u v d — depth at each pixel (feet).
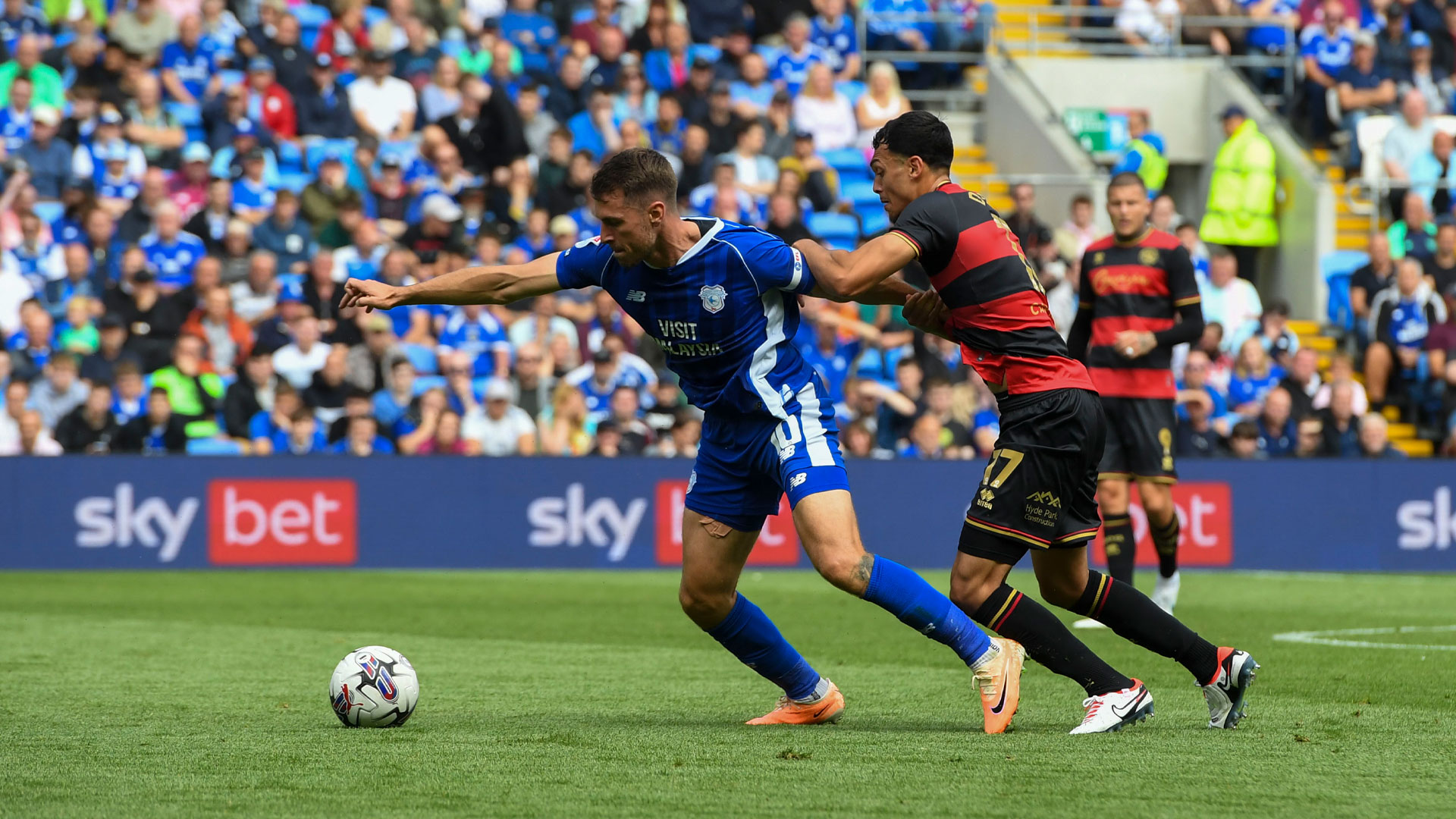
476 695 73.20
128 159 192.65
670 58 219.00
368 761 52.37
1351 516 171.12
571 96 211.20
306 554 164.55
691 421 173.37
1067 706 68.18
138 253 178.09
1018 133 233.55
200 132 203.51
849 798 45.55
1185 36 244.83
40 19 208.23
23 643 97.50
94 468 161.58
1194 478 169.07
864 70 238.27
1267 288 228.43
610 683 77.92
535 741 56.65
